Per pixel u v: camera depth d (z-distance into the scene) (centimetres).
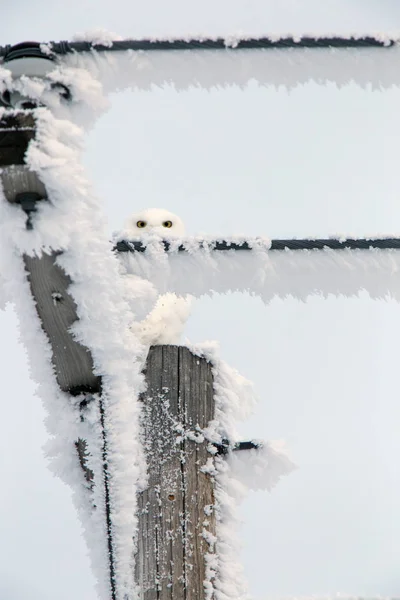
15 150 462
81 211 490
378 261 580
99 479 598
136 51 523
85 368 578
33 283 520
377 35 533
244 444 682
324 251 577
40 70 503
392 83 549
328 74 545
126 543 615
